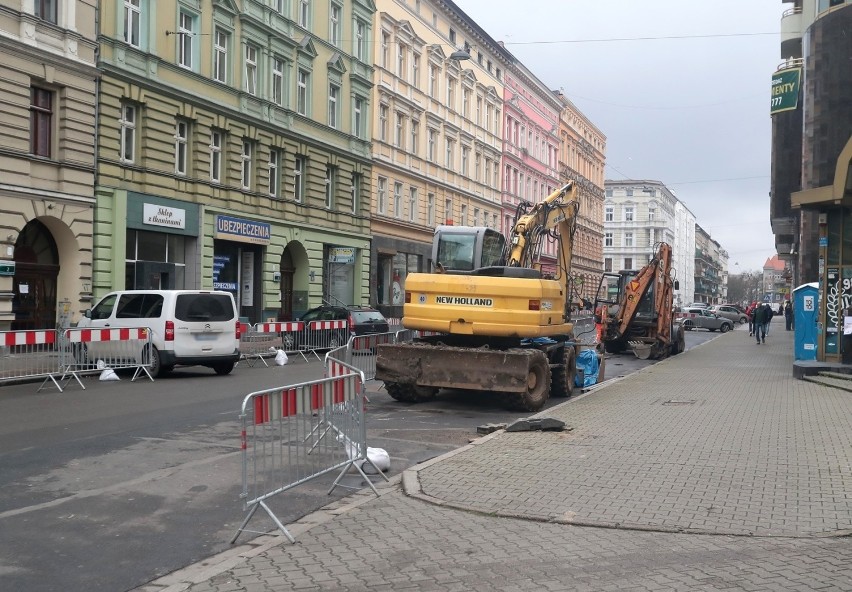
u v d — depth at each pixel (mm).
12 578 5242
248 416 7148
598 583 5074
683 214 143875
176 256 27750
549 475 8031
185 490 7559
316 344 23906
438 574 5250
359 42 38688
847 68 30766
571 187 17484
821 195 17141
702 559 5559
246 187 31031
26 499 7172
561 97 70438
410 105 43312
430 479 7840
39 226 23219
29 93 21922
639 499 7125
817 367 17625
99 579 5246
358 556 5613
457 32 49344
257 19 30641
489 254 15766
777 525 6359
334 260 36406
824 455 9023
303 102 34562
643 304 27672
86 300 23719
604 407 13102
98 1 23906
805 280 34344
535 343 14875
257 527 6418
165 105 26469
